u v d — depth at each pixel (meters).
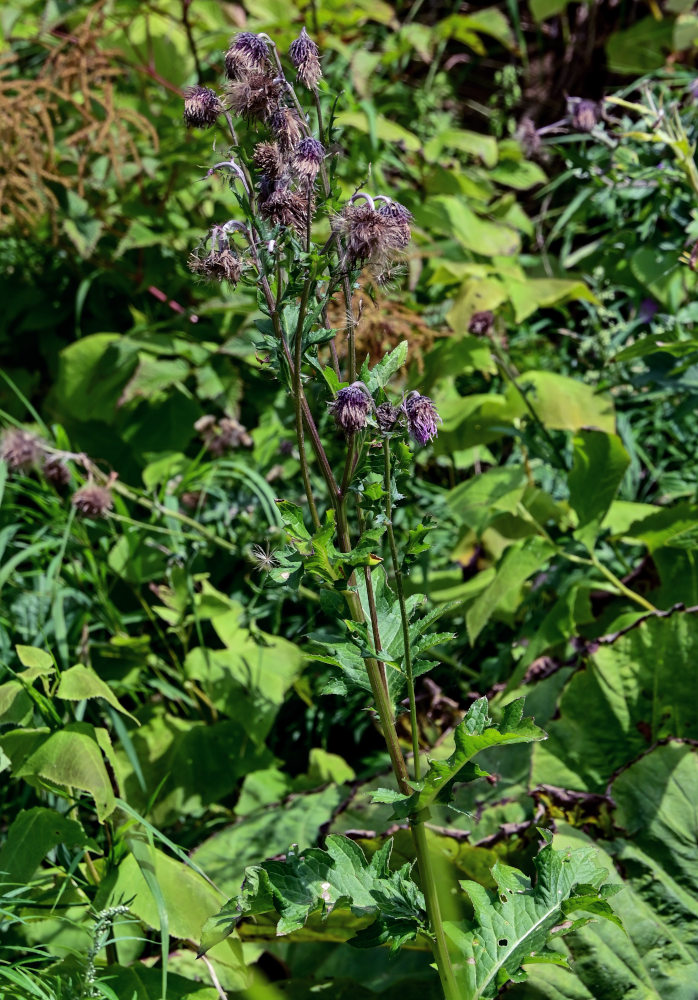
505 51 4.68
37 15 3.65
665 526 2.51
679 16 3.78
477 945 1.50
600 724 2.25
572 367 3.46
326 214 1.41
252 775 2.59
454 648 2.88
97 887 1.90
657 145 2.63
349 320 1.38
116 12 3.53
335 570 1.35
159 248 3.48
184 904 1.85
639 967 1.79
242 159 1.39
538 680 2.39
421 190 3.69
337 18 3.62
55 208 3.25
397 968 2.05
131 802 2.50
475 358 2.93
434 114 4.07
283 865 1.43
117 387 3.23
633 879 1.91
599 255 3.69
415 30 3.78
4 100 3.06
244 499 3.01
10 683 1.96
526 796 2.18
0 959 1.86
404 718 2.59
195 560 2.93
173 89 3.42
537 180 3.81
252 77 1.38
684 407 2.44
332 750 2.89
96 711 2.64
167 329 3.45
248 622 2.74
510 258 3.56
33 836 1.85
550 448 2.79
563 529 2.71
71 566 2.86
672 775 2.02
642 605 2.58
